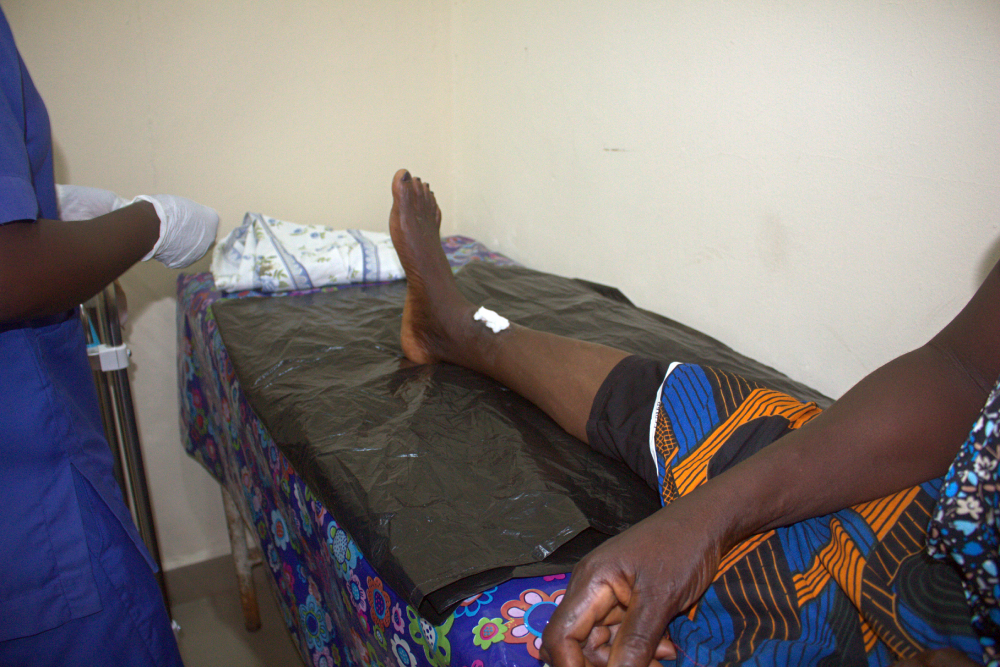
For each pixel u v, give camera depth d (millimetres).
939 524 447
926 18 833
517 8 1608
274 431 915
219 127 1669
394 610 637
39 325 746
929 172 862
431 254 1099
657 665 477
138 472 1214
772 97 1051
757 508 522
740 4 1068
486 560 627
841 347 1022
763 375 1071
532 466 793
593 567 479
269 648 1518
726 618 516
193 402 1509
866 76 913
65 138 1520
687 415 720
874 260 950
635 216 1397
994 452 415
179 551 1843
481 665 521
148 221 876
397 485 750
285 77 1709
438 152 1997
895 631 457
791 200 1054
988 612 418
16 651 749
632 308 1362
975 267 833
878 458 538
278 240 1558
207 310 1395
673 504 530
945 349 559
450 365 1104
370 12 1758
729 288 1206
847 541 520
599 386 816
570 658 448
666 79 1247
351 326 1289
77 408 790
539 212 1709
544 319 1277
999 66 773
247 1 1608
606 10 1354
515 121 1718
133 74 1543
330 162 1839
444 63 1908
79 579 755
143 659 841
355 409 938
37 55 1444
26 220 585
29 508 714
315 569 870
